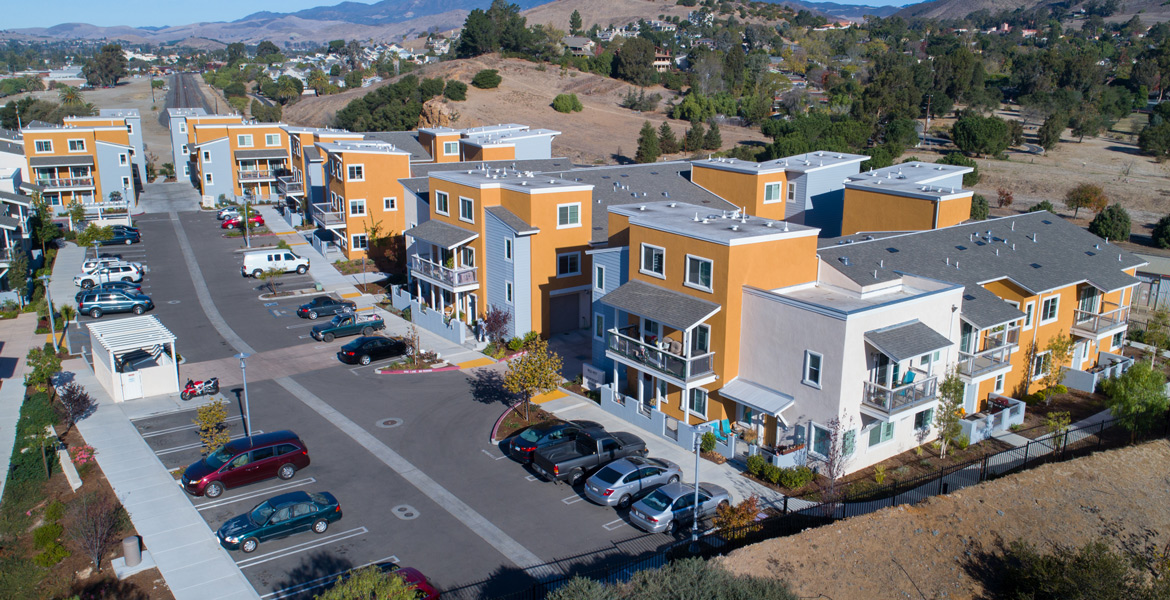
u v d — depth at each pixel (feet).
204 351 138.21
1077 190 256.52
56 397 118.32
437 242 145.38
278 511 80.79
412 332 138.10
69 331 149.18
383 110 441.68
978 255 122.93
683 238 105.70
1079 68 444.96
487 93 471.62
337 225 201.26
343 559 77.77
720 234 102.53
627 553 79.25
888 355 88.99
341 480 94.07
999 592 76.79
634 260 115.03
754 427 102.89
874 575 76.02
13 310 158.61
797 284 107.45
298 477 94.68
